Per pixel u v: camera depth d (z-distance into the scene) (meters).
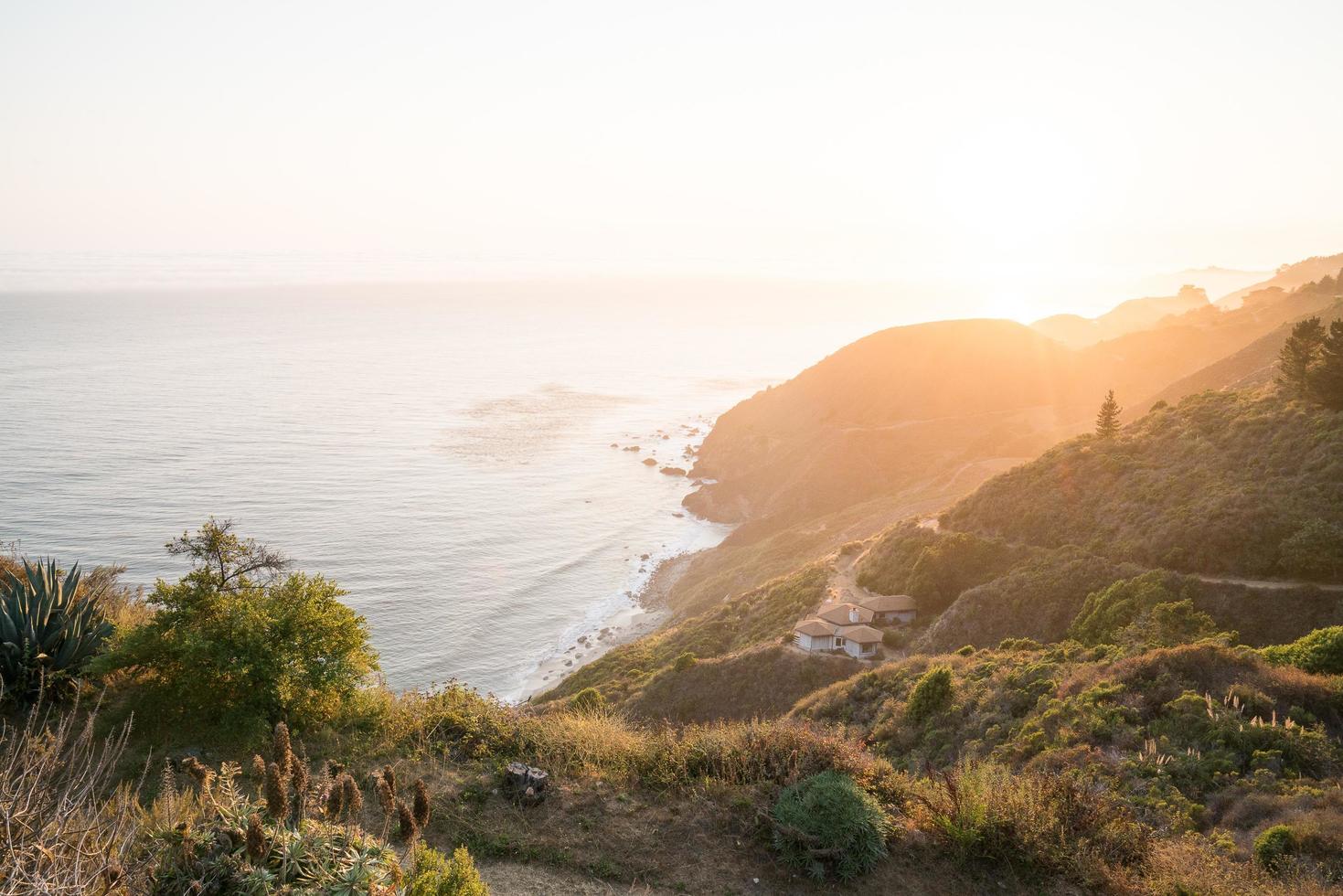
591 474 137.38
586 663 68.69
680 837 9.37
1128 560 40.78
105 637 13.15
